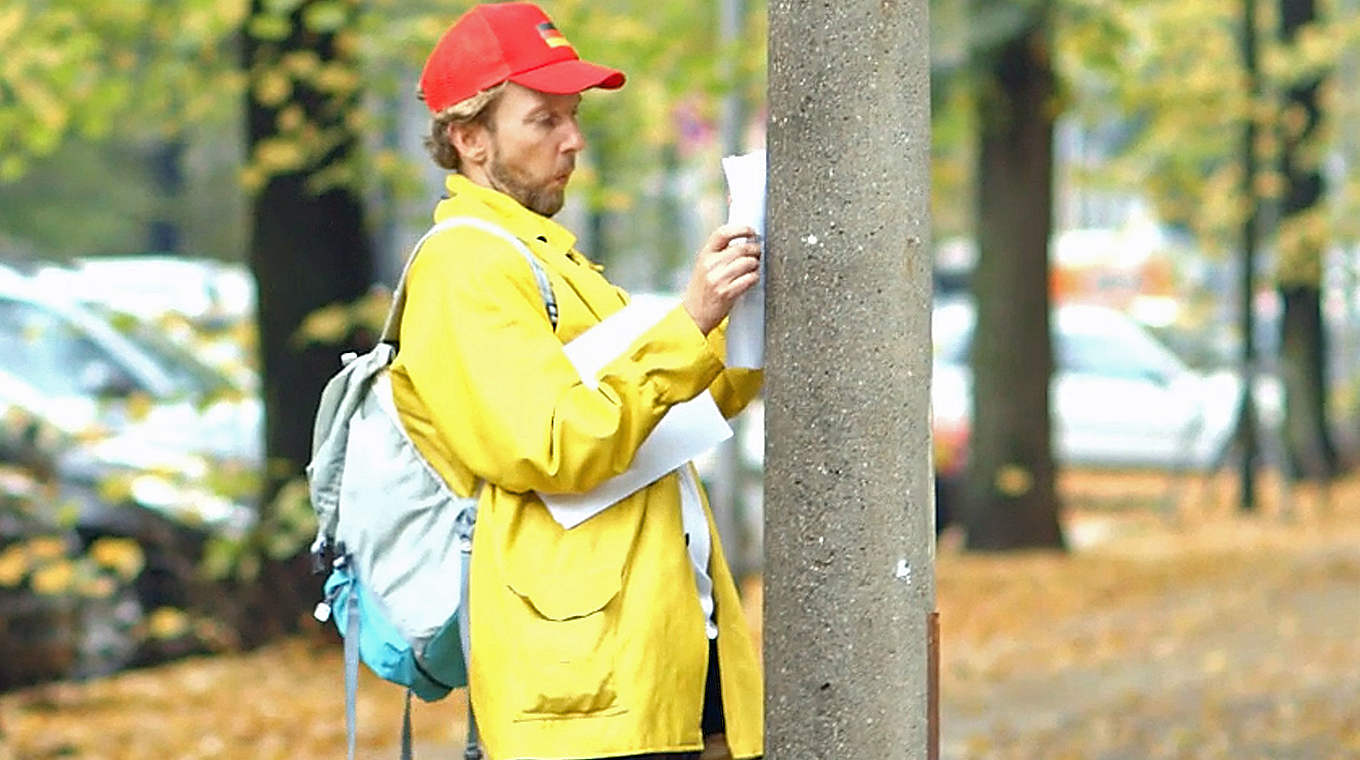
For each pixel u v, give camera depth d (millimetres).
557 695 6246
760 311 6387
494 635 6355
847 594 6273
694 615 6465
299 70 18906
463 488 6594
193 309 25375
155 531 19438
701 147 30734
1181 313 43094
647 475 6453
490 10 6730
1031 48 27172
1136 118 33906
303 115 19375
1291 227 35719
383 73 20484
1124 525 33625
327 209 19734
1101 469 39812
